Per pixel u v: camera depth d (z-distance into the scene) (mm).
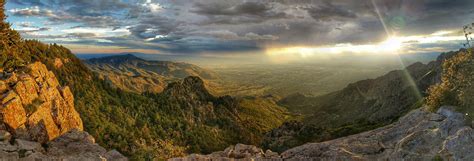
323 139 144500
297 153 36781
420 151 29797
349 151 34062
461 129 29141
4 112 41500
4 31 68375
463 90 36500
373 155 33031
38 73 59969
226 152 39125
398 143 32438
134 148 111562
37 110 47781
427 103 43219
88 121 117688
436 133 31203
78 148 41219
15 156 34125
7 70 56281
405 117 42031
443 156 27938
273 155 38125
